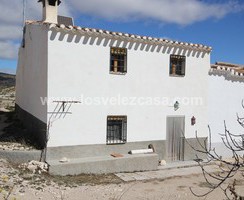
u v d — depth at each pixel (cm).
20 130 1642
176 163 1507
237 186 1204
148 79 1464
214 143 1662
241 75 1728
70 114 1282
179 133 1564
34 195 913
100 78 1342
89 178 1190
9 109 2958
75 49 1282
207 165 1523
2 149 1229
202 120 1630
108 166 1280
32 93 1576
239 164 445
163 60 1504
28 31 1736
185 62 1572
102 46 1341
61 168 1177
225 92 1698
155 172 1358
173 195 1053
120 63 1412
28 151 1213
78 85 1295
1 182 949
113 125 1405
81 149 1308
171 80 1531
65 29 1238
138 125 1448
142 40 1414
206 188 1152
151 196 1029
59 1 1488
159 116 1502
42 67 1330
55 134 1254
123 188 1095
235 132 1730
